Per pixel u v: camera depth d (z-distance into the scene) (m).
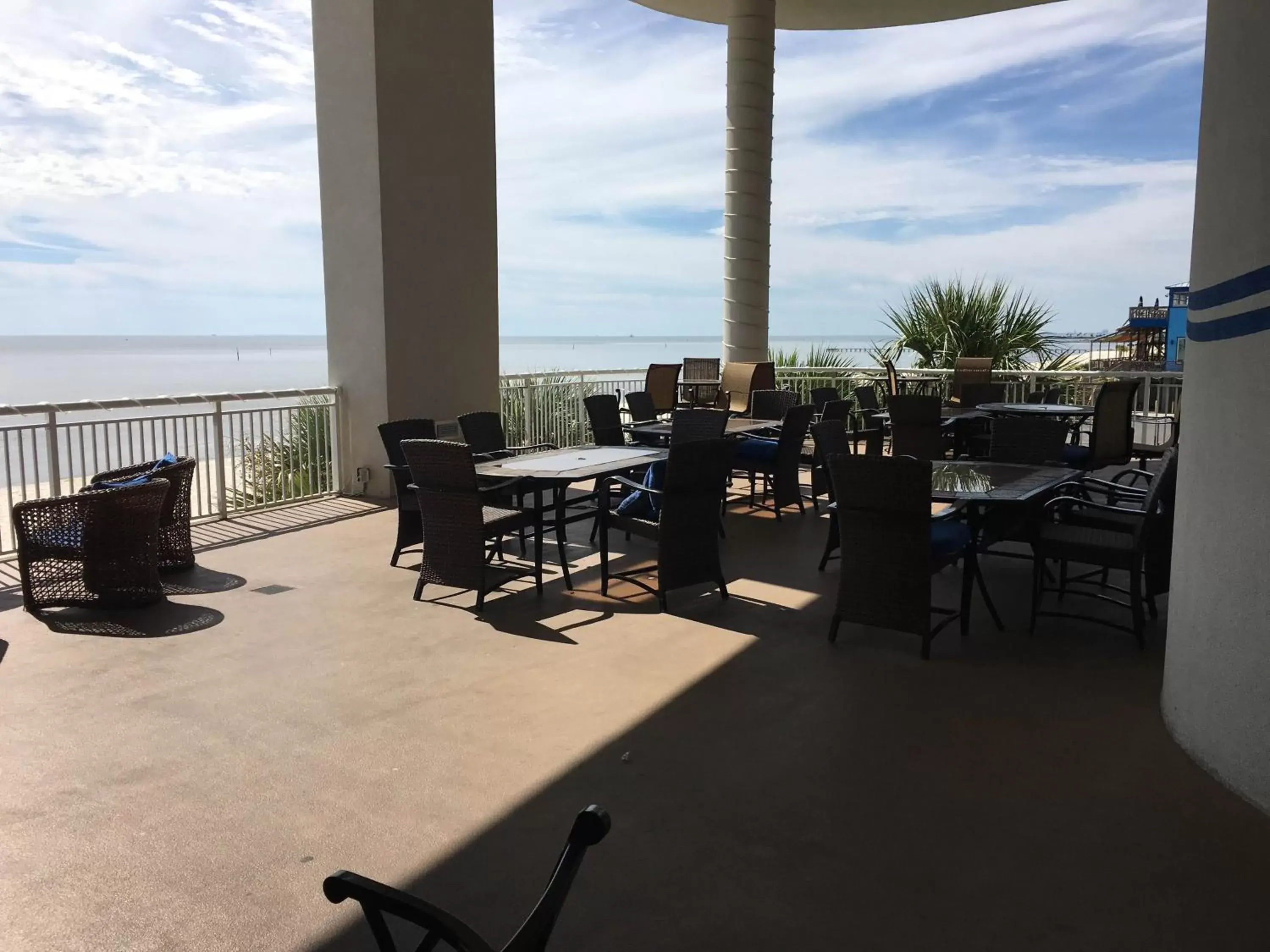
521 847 2.49
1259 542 2.63
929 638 3.98
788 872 2.36
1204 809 2.68
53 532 4.65
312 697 3.56
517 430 9.48
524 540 6.23
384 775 2.91
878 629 4.44
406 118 7.47
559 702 3.51
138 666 3.92
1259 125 2.61
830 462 4.06
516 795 2.78
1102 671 3.85
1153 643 4.22
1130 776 2.89
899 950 2.05
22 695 3.59
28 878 2.34
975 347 11.95
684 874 2.35
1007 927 2.13
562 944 2.07
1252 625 2.67
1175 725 3.16
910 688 3.66
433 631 4.40
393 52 7.29
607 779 2.88
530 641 4.24
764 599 4.96
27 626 4.48
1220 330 2.81
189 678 3.77
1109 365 11.59
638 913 2.19
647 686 3.68
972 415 8.09
